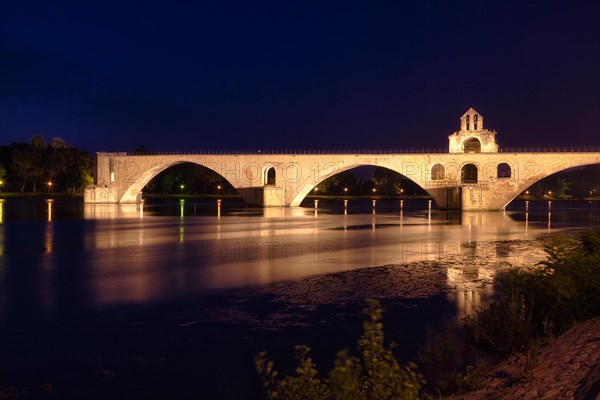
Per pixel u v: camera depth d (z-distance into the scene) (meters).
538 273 15.77
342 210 97.94
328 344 14.84
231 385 12.02
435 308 18.89
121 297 20.91
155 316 17.94
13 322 17.27
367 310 8.43
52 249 36.62
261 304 19.66
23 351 14.38
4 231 50.31
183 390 11.78
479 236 46.81
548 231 52.00
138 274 26.28
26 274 26.34
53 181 140.62
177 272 26.84
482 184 91.19
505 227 57.31
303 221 66.06
